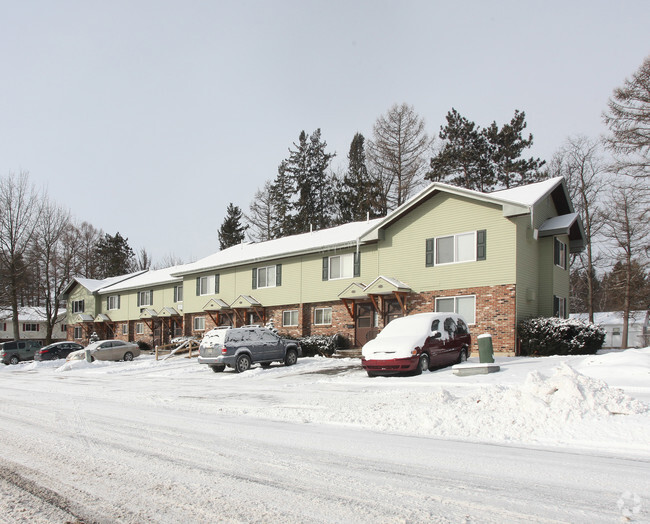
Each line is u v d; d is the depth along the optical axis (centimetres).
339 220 5309
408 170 4691
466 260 2394
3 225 5166
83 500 546
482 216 2355
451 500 524
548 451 732
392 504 515
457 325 2000
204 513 501
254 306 3466
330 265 3064
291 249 3238
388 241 2717
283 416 1081
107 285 5528
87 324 5591
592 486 562
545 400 952
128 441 838
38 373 2923
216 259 4022
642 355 1551
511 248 2255
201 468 662
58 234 5644
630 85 3316
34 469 670
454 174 4538
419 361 1759
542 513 482
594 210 3922
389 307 2714
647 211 3316
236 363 2247
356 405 1180
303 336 3136
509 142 4412
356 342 2891
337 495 546
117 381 2166
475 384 1425
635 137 3297
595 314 4706
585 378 968
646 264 3384
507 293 2247
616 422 841
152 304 4822
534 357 2073
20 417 1121
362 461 688
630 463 658
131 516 498
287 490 566
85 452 762
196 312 4066
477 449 752
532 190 2447
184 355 3322
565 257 2670
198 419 1062
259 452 746
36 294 5791
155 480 612
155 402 1380
